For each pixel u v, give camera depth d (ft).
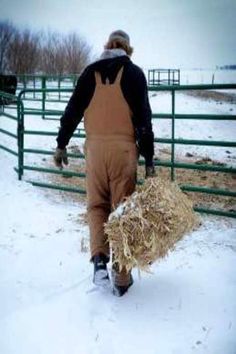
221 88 15.98
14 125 40.88
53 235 16.01
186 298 11.34
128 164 11.16
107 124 11.09
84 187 22.84
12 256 14.24
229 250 14.16
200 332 9.96
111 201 11.44
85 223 17.25
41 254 14.33
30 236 15.99
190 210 10.80
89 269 13.08
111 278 12.14
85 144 11.65
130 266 10.33
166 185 10.68
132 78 10.96
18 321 10.60
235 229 16.12
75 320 10.55
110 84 11.02
